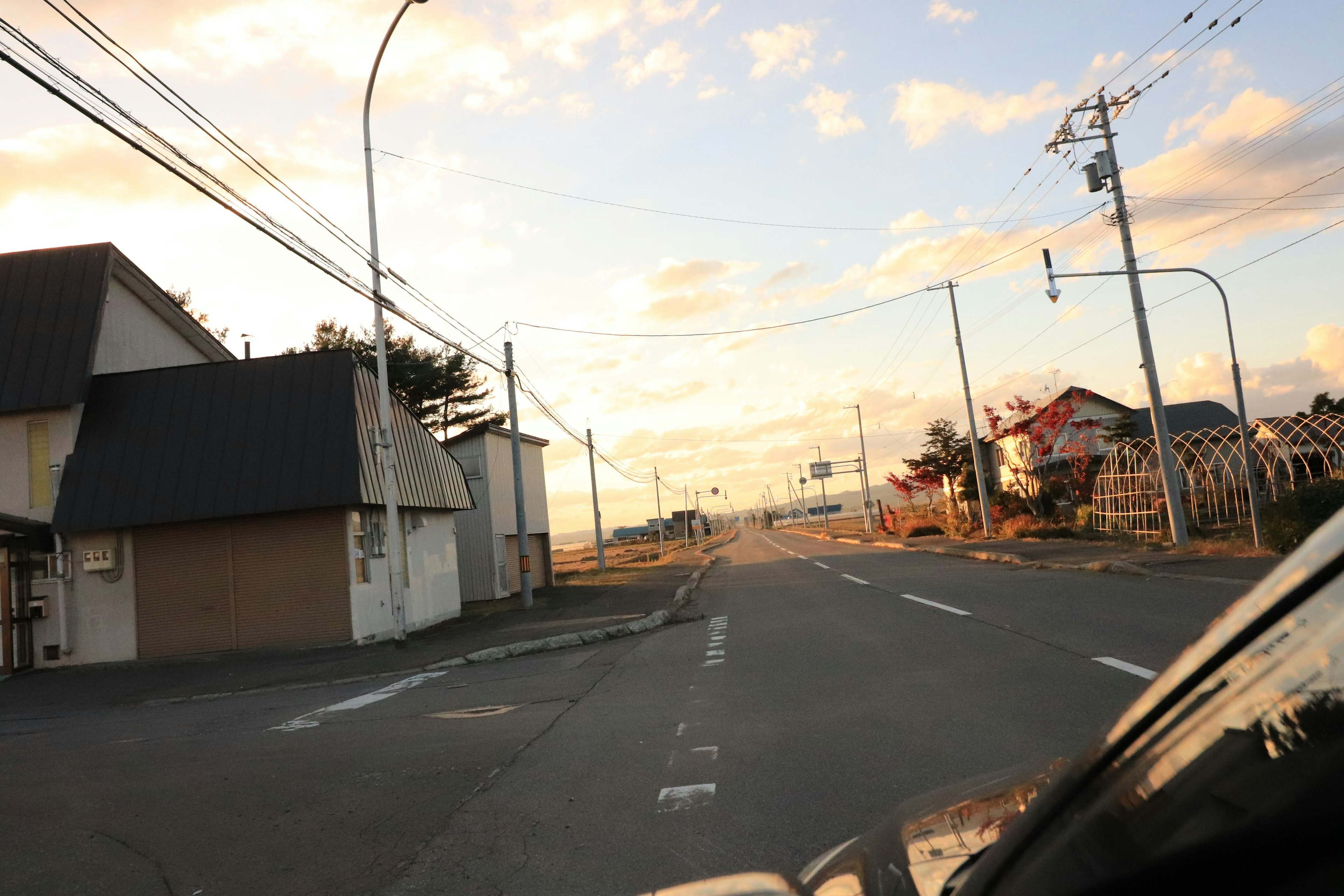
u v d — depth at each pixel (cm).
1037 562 2327
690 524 14750
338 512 1961
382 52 1747
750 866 448
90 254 2181
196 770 800
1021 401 3856
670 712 892
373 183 1827
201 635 1947
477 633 1994
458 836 546
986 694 802
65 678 1825
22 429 2031
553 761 725
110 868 539
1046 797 98
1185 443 3253
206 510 1922
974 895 105
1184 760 72
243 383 2064
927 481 5197
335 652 1856
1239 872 62
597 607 2347
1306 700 59
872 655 1117
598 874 459
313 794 678
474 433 3369
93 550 1961
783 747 693
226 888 491
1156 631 1062
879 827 185
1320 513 1773
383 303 1786
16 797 743
